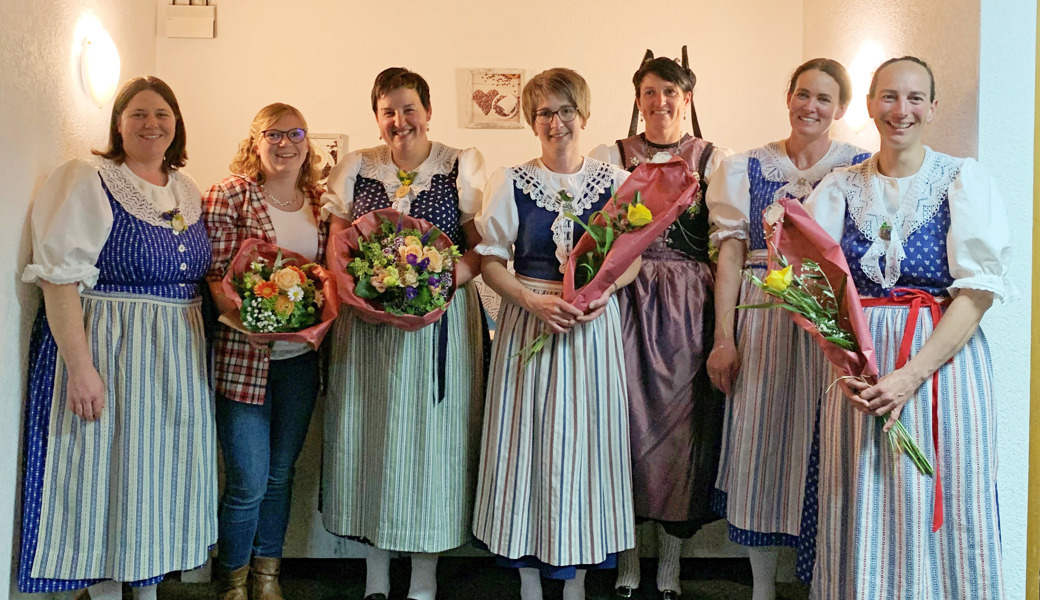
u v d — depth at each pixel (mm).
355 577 3039
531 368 2547
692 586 2984
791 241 2271
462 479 2686
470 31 3709
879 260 2219
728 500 2605
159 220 2402
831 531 2279
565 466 2508
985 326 2490
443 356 2619
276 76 3668
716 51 3729
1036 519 2547
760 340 2543
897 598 2121
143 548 2365
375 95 2711
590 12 3711
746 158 2633
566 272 2465
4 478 2301
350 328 2689
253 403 2566
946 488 2111
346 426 2684
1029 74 2449
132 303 2381
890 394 2076
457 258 2561
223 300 2584
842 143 2594
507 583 3031
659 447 2674
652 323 2717
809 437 2496
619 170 2625
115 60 2949
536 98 2553
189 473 2451
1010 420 2516
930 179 2191
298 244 2701
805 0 3715
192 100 3643
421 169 2725
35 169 2434
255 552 2758
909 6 2807
